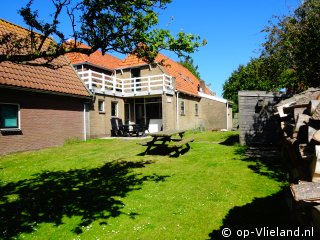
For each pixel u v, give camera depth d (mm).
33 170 10383
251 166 9500
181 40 6090
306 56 11195
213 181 8016
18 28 17391
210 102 31953
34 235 5125
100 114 21359
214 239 4738
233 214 5691
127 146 15750
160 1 6008
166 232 5051
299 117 3008
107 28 5832
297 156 2928
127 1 5699
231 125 36375
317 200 1903
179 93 25922
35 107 15594
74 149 15336
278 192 6809
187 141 12586
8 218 5938
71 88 18203
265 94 13750
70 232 5199
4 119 13961
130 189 7641
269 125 13711
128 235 5000
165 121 22656
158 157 12070
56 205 6625
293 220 3453
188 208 6105
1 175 9695
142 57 6676
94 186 8070
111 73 28281
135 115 26141
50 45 5660
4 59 5242
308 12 11594
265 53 13922
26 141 14977
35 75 15953
